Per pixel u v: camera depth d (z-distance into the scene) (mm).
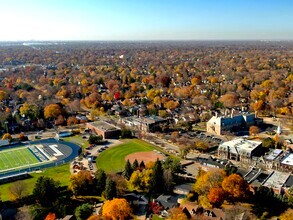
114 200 178125
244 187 190500
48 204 196000
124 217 173375
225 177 198500
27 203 198375
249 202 192625
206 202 182375
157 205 189500
